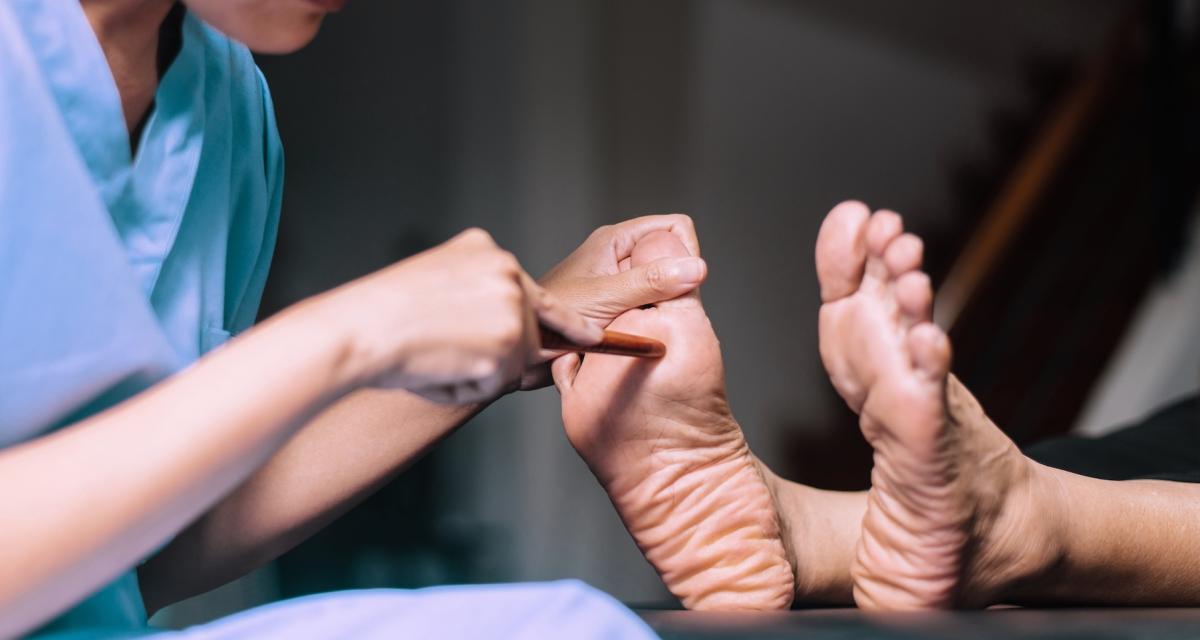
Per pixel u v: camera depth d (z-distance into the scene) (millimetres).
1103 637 597
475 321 545
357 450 860
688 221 933
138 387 629
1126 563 852
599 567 4070
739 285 4191
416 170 4129
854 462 4020
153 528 487
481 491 3977
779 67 4277
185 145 723
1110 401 3041
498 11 4102
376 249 4109
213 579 854
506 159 4109
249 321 923
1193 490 913
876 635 608
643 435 829
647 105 4113
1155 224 3139
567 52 4094
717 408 825
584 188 4086
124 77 692
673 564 852
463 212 4129
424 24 4109
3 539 458
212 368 502
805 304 4348
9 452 490
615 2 4086
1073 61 4820
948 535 760
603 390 823
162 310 730
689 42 4145
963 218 4477
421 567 3635
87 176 595
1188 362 2992
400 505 3672
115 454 479
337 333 512
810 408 4309
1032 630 620
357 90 4090
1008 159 4594
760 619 686
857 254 720
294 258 4043
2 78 566
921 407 712
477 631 498
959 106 4672
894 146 4512
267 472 844
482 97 4121
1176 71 3004
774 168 4273
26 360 577
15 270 566
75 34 629
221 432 488
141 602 689
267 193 893
